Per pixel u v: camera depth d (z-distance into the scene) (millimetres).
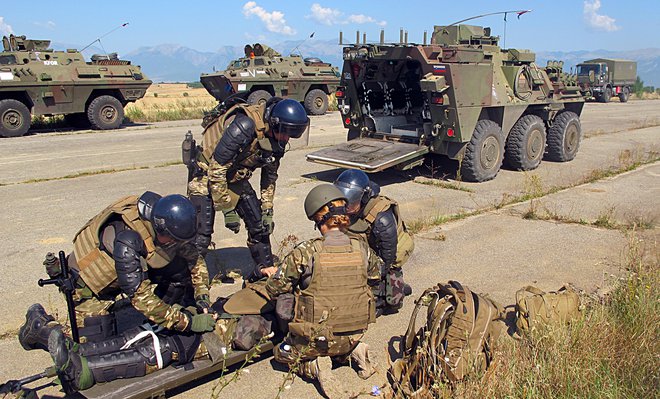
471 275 5500
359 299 3432
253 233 4875
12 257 6055
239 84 21297
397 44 9312
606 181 9898
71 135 17078
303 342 3496
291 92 23094
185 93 45344
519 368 3295
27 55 17500
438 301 3613
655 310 3947
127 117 21844
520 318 4105
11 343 4203
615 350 3564
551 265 5766
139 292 3232
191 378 3379
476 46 9883
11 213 7844
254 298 3912
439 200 8492
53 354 2998
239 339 3621
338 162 9141
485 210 7918
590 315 3859
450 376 3221
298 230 6891
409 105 11086
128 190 9172
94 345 3309
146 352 3309
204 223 4500
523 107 10438
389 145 9844
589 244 6418
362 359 3611
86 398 3092
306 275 3393
